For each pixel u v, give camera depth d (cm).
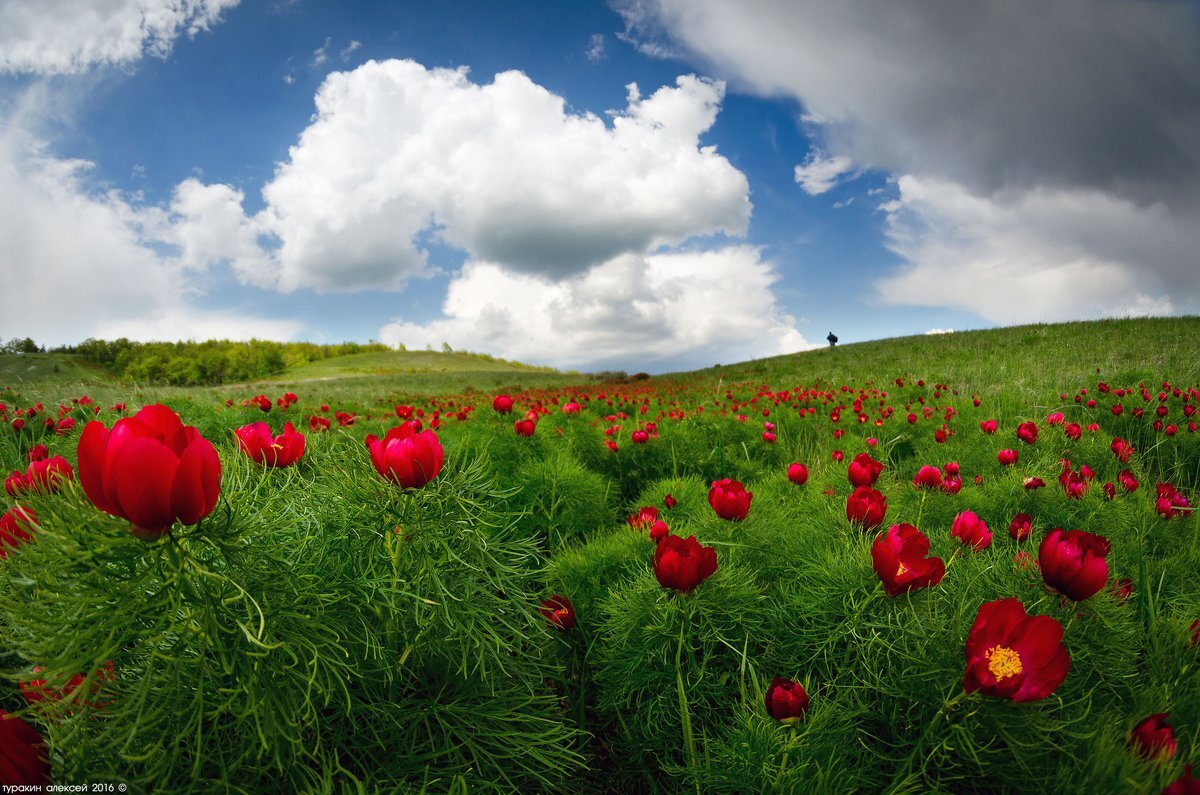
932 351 1814
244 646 123
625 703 203
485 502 201
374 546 166
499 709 170
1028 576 174
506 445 423
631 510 401
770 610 202
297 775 130
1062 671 121
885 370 1529
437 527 168
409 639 163
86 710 116
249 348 7781
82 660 106
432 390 2995
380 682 157
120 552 110
